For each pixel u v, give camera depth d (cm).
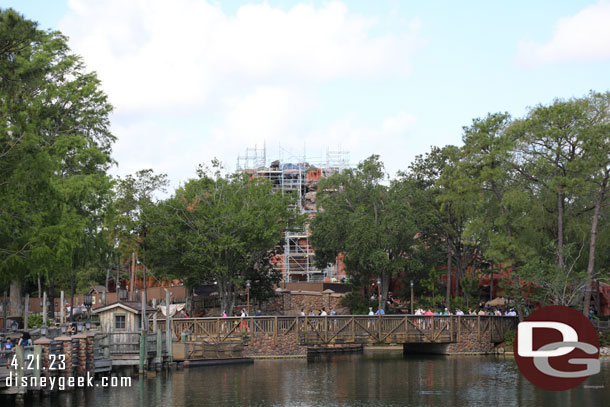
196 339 4472
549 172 5234
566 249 5131
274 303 7225
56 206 3466
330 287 8531
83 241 4634
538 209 5341
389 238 6706
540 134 5166
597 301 6009
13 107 2756
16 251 3017
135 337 3738
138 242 6750
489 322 5238
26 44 2536
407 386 3331
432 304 6900
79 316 5959
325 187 7569
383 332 4931
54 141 4569
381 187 7225
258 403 2817
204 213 6219
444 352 5116
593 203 5516
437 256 7388
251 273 6800
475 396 3038
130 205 7162
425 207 7038
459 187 5447
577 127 5116
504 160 5388
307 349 4934
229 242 6041
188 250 6172
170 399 2873
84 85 4847
